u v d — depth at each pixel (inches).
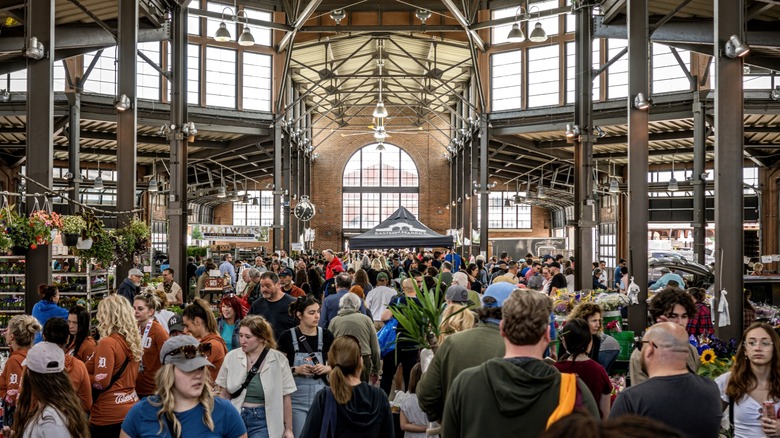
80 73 1028.5
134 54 559.8
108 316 224.2
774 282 566.6
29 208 411.8
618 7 637.9
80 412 182.9
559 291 414.6
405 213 754.8
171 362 149.3
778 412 161.8
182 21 708.0
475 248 1353.3
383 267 702.5
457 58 1414.9
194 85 1186.0
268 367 212.8
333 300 373.4
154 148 1248.8
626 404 134.3
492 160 1504.7
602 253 1462.8
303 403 238.1
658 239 1403.8
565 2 1146.7
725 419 187.9
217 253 1390.3
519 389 120.4
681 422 130.8
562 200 1679.4
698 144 850.8
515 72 1206.9
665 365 135.1
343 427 173.0
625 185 1326.3
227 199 1539.1
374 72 1594.5
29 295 405.1
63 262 519.5
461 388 127.2
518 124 1167.0
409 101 1814.7
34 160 413.7
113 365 220.2
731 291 392.2
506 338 127.0
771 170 1155.3
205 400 152.1
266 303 318.0
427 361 230.8
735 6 395.2
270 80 1266.0
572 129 686.5
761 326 166.7
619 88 1056.8
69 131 875.4
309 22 1307.8
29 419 178.1
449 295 242.8
